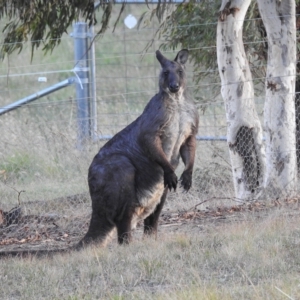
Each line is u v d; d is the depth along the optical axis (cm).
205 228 2866
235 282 2053
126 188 2655
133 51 7238
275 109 3372
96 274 2216
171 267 2220
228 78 3441
